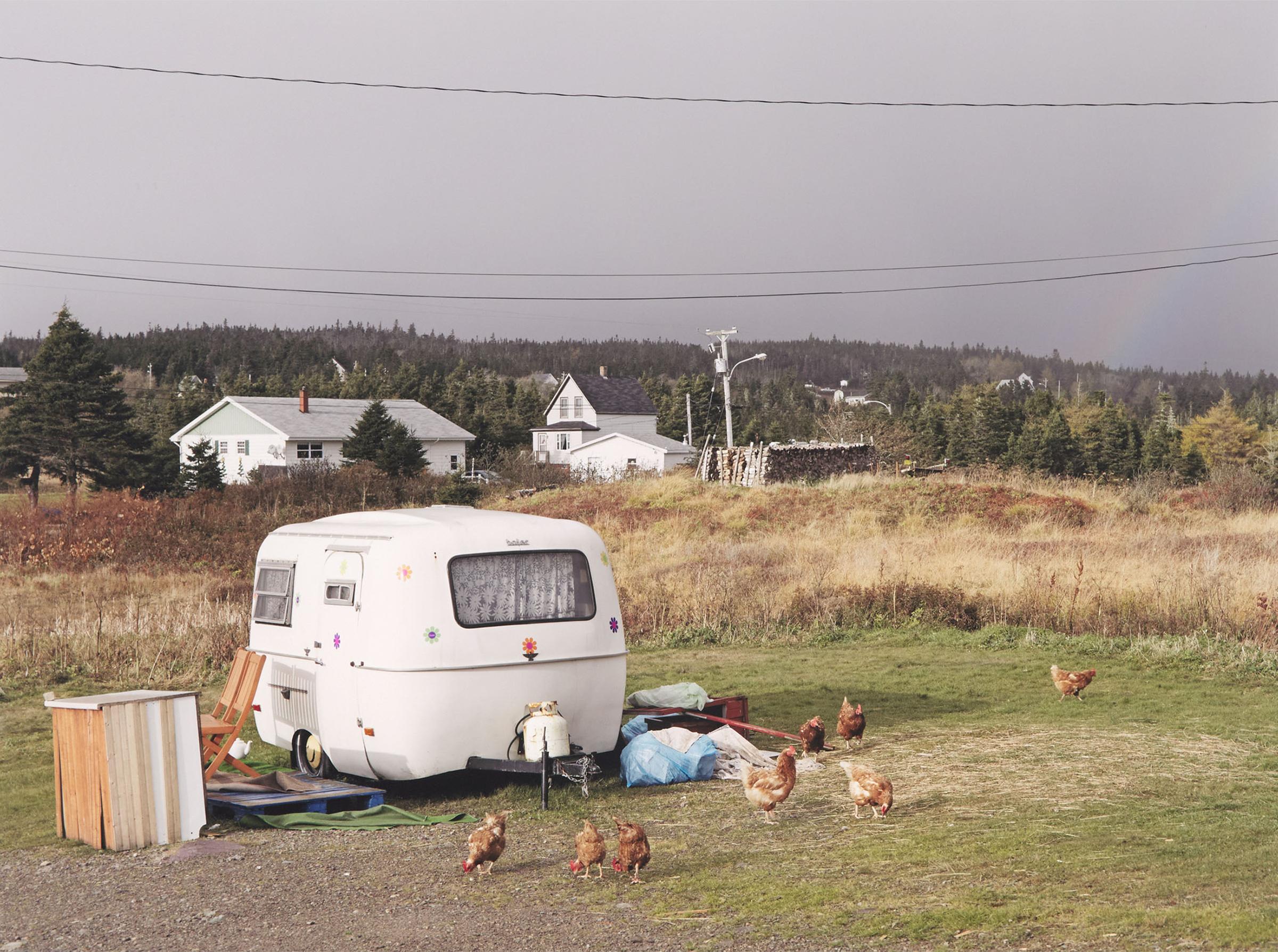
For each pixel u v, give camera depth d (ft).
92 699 26.78
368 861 24.32
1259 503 108.47
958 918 17.76
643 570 76.48
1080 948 16.20
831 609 62.95
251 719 42.65
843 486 115.55
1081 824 23.66
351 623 30.68
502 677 30.32
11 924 20.98
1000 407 242.17
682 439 345.51
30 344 654.53
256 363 595.47
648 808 28.63
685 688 38.91
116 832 25.85
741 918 18.94
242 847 25.90
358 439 177.17
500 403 325.01
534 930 19.12
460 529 30.78
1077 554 71.67
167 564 88.84
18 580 80.23
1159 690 42.98
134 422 262.67
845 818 26.17
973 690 44.60
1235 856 20.33
